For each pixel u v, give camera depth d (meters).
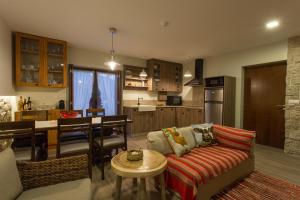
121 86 5.52
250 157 2.63
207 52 4.94
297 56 3.58
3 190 1.14
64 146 2.46
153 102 6.29
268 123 4.26
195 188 1.79
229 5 2.45
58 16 2.86
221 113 4.49
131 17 2.86
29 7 2.58
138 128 5.24
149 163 1.74
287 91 3.74
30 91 4.02
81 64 4.75
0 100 2.92
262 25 3.10
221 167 2.08
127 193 2.17
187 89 6.43
